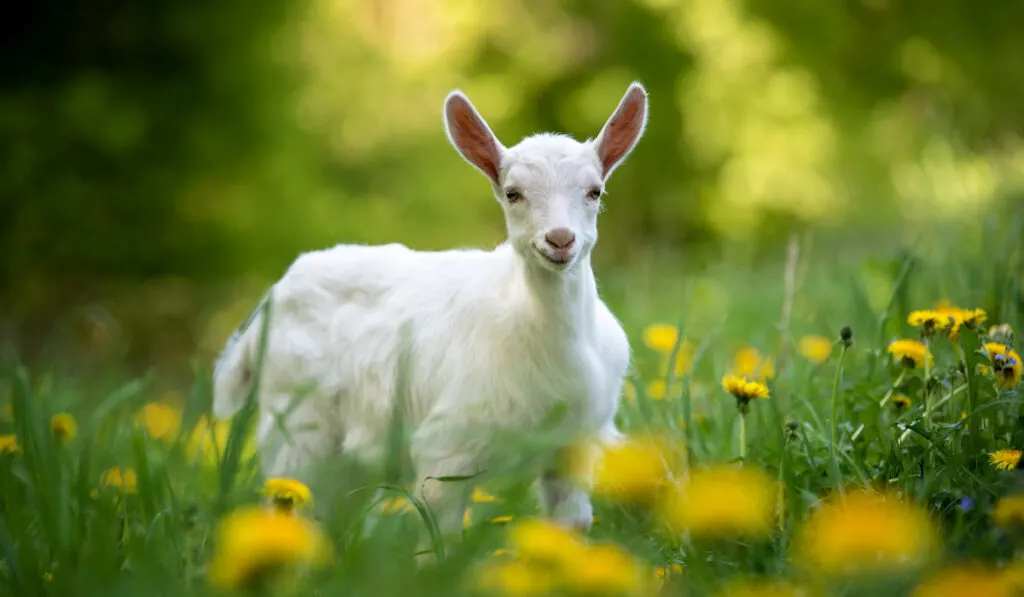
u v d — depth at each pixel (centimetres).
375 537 555
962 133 2117
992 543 500
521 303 687
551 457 701
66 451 762
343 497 744
